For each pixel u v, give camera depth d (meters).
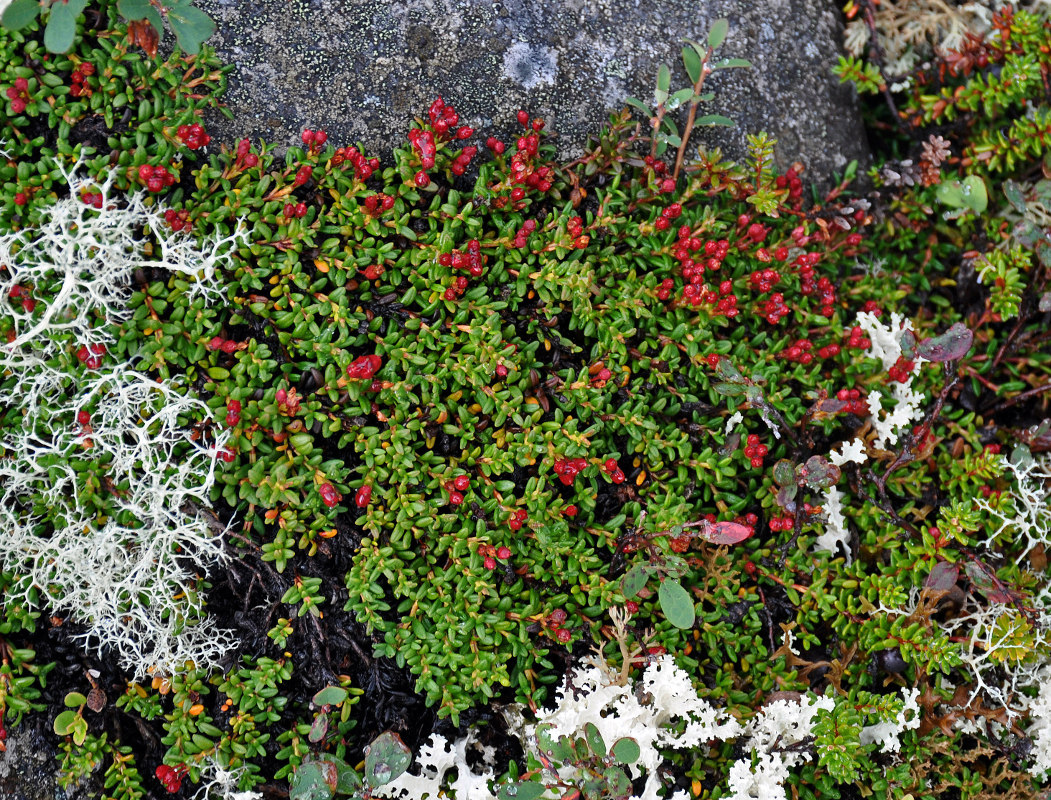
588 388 0.38
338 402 0.37
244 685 0.36
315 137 0.37
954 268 0.46
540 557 0.37
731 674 0.38
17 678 0.36
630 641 0.38
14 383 0.36
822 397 0.39
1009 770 0.39
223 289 0.36
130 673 0.37
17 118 0.36
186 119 0.36
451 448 0.38
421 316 0.38
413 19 0.39
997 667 0.40
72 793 0.36
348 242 0.37
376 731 0.37
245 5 0.38
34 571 0.35
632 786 0.37
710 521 0.38
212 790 0.36
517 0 0.40
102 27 0.36
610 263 0.39
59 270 0.35
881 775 0.38
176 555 0.36
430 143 0.37
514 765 0.36
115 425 0.36
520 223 0.39
